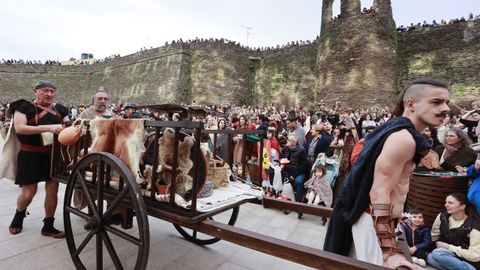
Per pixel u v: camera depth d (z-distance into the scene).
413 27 20.30
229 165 3.35
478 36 17.34
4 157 3.30
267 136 5.84
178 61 27.67
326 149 5.58
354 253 1.68
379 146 1.44
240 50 27.80
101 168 2.33
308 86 23.94
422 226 3.58
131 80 31.72
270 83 26.53
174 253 3.12
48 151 3.29
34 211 4.14
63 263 2.78
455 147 4.35
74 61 57.72
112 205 2.22
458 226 3.25
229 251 3.24
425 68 18.94
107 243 2.30
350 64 20.03
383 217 1.38
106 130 2.45
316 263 1.52
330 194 4.62
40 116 3.30
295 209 2.55
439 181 3.95
